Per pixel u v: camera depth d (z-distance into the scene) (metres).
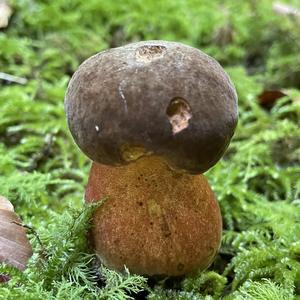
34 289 0.28
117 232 0.29
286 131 0.48
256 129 0.51
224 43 0.70
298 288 0.32
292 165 0.46
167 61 0.27
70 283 0.29
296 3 0.82
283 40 0.68
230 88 0.29
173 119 0.27
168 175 0.29
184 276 0.31
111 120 0.27
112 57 0.28
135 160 0.28
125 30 0.69
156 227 0.29
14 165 0.44
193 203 0.30
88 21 0.69
